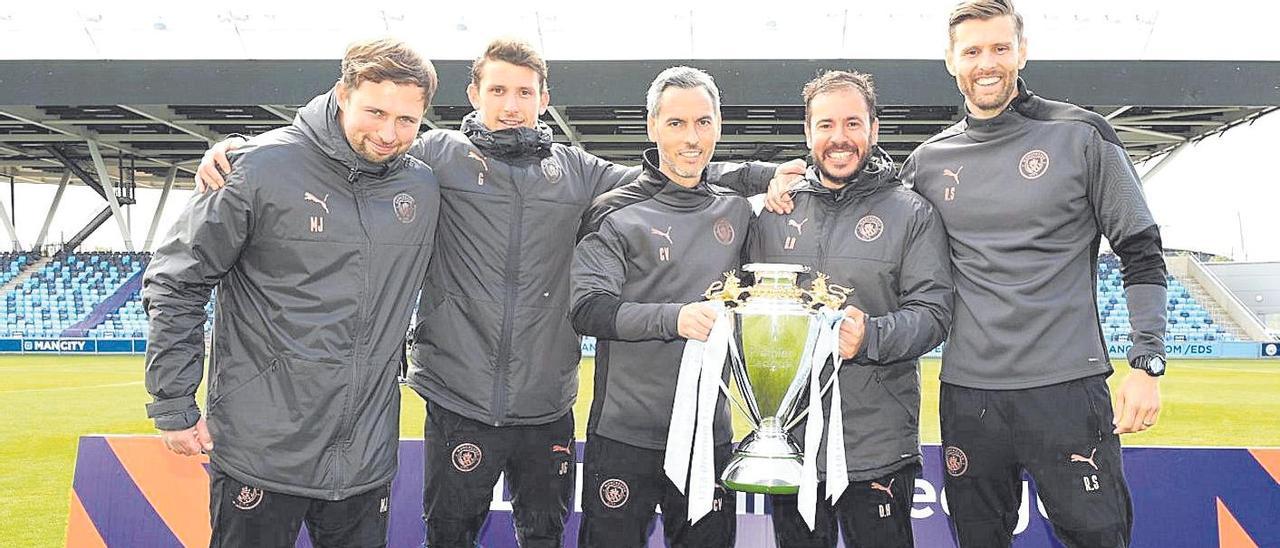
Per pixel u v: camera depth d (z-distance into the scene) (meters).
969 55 2.46
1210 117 19.44
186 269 2.17
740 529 3.14
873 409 2.45
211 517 2.33
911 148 21.19
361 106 2.19
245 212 2.19
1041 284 2.39
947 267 2.45
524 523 2.71
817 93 2.48
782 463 2.28
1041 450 2.37
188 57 15.87
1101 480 2.35
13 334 21.39
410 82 2.21
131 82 15.93
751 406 2.38
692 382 2.23
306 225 2.24
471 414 2.61
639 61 15.71
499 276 2.64
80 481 3.13
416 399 9.88
